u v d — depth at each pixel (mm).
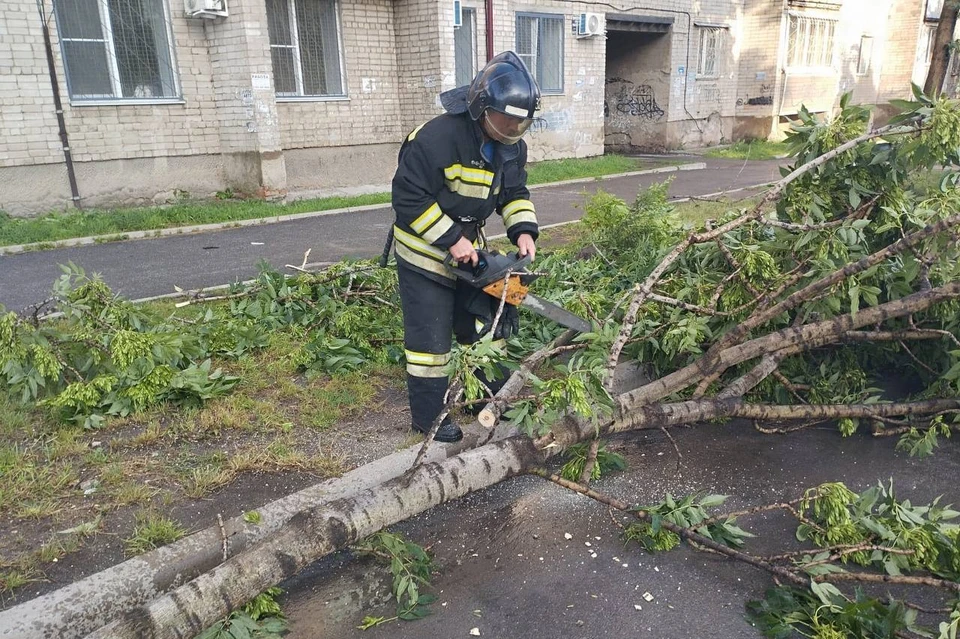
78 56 10586
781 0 20969
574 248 6719
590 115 17953
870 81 25938
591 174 15289
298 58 12789
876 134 3834
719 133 22266
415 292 3508
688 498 3088
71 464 3396
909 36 25375
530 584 2838
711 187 13320
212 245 8797
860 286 3764
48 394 4043
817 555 2910
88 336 4113
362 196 12500
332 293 5461
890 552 2824
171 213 10367
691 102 21000
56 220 9859
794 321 4109
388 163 14359
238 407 4008
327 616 2648
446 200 3328
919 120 3877
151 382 3939
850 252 4109
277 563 2453
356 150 13820
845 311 4266
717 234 3689
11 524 2959
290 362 4613
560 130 17359
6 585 2588
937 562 2826
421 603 2688
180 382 3973
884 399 4398
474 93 3146
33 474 3270
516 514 3320
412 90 13945
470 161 3256
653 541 3047
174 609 2234
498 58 3189
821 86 23500
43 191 10523
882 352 4559
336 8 12984
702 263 4496
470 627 2598
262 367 4637
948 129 3691
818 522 3219
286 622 2604
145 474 3361
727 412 3666
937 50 9906
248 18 11188
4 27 9789
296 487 3305
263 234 9531
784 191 4238
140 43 11148
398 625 2607
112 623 2164
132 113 11180
